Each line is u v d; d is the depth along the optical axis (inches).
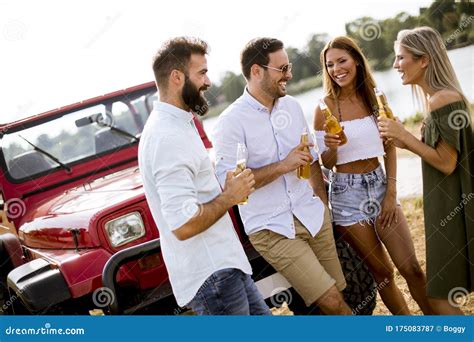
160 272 198.7
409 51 186.7
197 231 144.4
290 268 184.9
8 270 239.0
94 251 193.3
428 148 182.1
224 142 184.1
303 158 180.5
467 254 185.2
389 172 200.4
